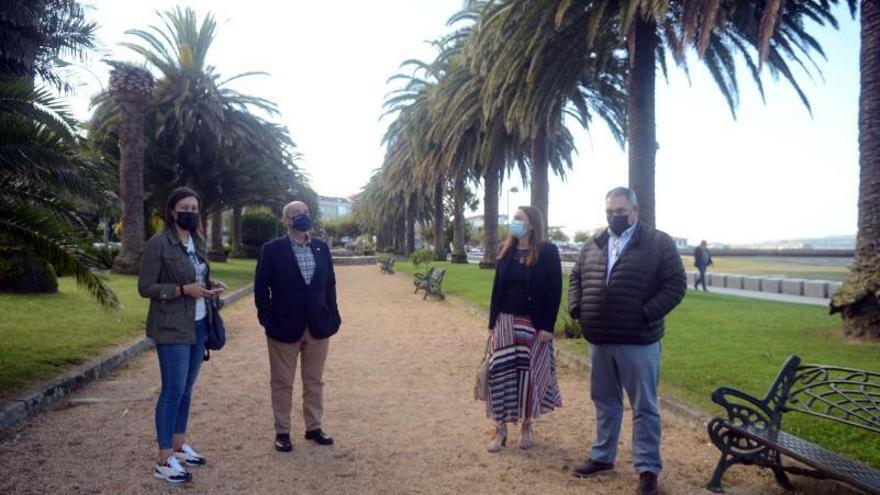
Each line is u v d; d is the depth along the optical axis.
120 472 4.09
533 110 14.39
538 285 4.57
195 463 4.26
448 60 22.70
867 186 8.62
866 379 3.97
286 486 3.92
